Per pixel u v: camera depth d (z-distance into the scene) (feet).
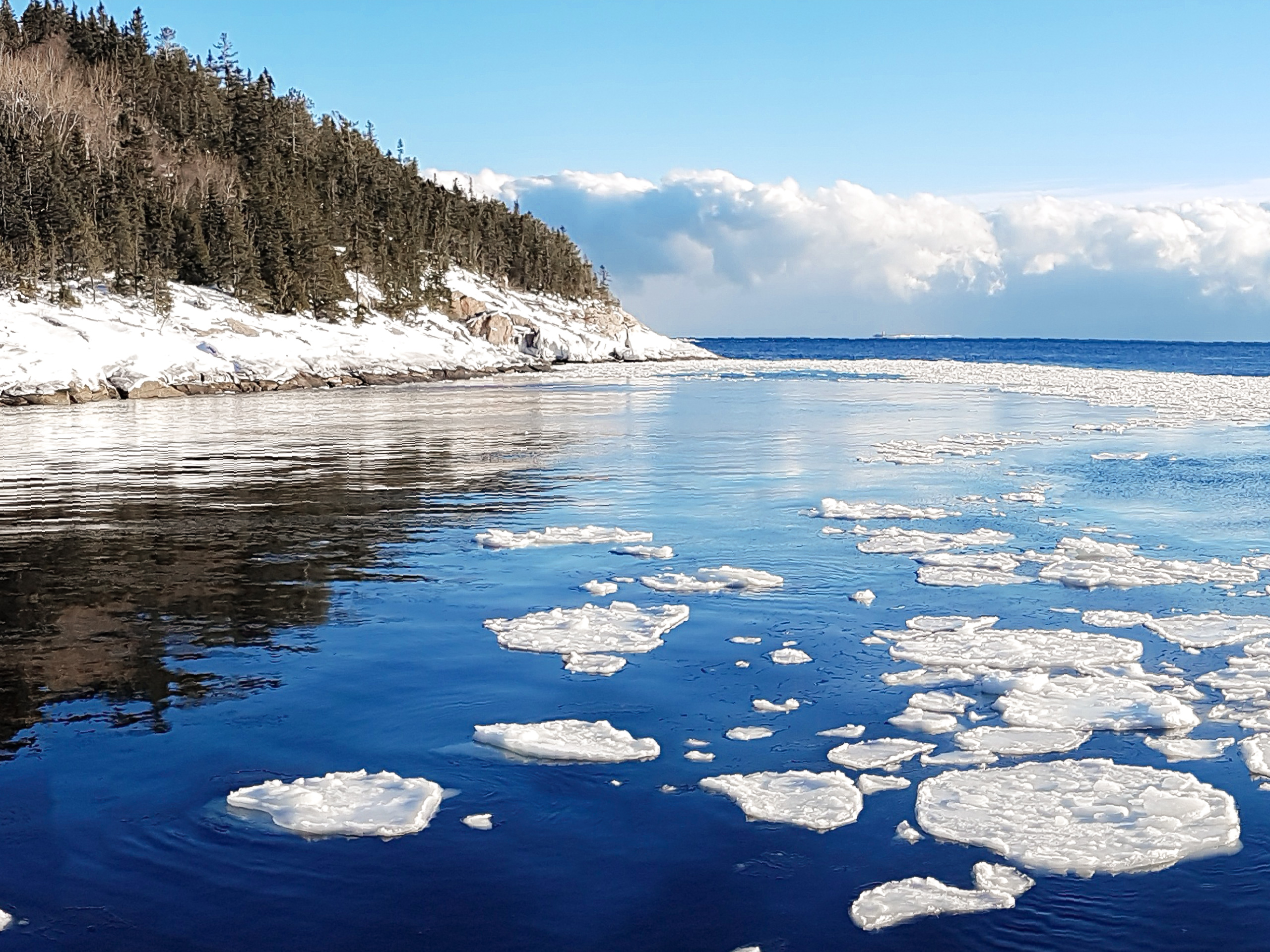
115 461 68.03
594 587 31.12
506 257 378.12
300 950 12.25
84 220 208.95
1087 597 30.53
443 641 25.84
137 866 14.28
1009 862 14.48
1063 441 77.77
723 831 15.42
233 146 321.32
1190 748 18.69
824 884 13.84
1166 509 47.09
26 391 137.18
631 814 16.01
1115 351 566.36
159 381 159.74
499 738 18.90
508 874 14.07
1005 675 22.47
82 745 18.79
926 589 31.58
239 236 235.40
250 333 204.85
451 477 59.00
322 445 78.64
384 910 13.14
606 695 21.77
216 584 32.17
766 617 28.25
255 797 16.39
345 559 36.14
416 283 293.23
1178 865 14.32
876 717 20.54
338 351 212.23
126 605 29.43
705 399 136.87
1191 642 25.57
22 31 338.75
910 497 50.90
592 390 163.73
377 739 19.17
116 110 303.27
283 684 22.36
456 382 201.57
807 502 49.29
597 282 420.36
